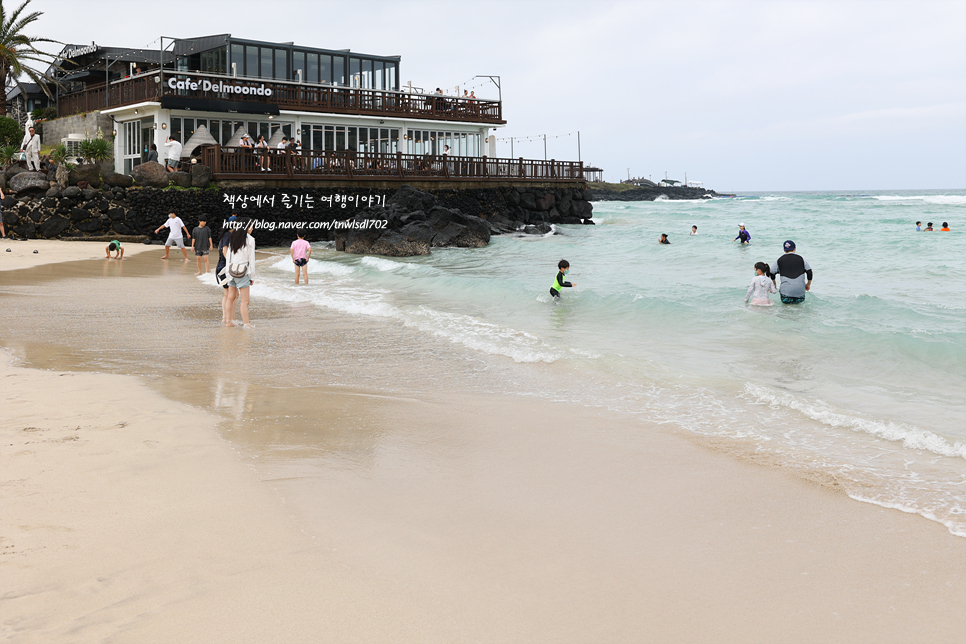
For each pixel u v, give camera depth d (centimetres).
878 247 2800
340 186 3359
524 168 4244
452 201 3781
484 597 318
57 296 1436
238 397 686
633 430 590
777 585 333
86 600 304
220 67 3591
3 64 3806
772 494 448
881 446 547
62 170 2844
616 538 384
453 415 636
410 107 3978
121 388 702
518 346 959
